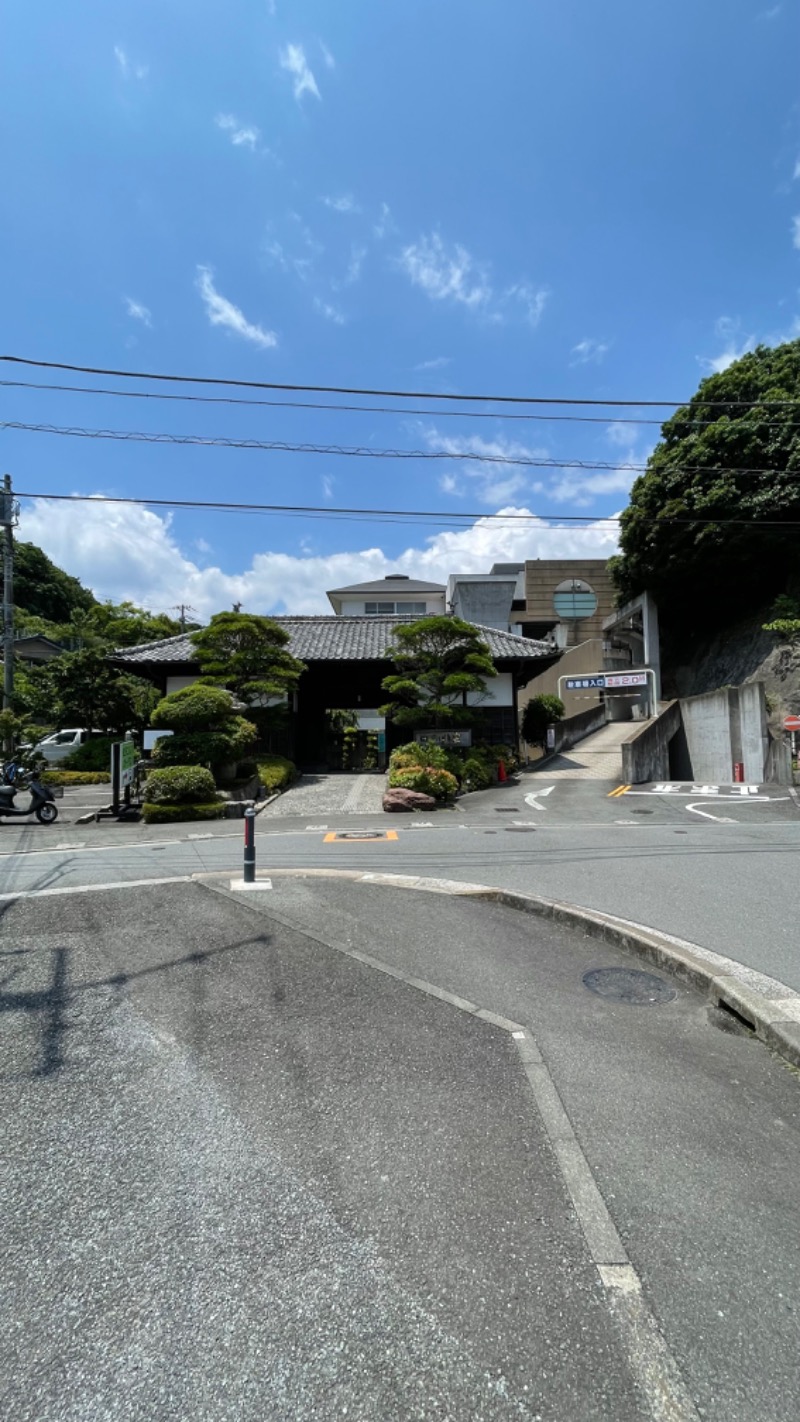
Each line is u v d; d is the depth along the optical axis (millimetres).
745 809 14266
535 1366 1666
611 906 6039
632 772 19109
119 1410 1557
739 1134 2682
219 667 16344
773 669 23641
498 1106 2861
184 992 4094
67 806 15008
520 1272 1967
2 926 5441
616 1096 2953
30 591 47562
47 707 24172
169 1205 2264
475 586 29562
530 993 4141
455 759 17344
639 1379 1634
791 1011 3682
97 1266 2000
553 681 32219
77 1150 2568
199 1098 2928
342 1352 1706
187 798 13555
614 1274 1958
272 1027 3623
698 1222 2176
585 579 36031
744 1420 1539
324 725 22969
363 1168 2453
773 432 24000
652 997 4105
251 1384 1620
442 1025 3660
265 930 5340
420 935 5277
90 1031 3570
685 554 25734
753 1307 1845
